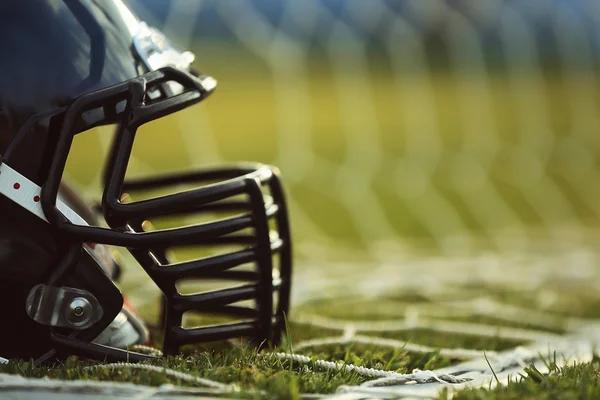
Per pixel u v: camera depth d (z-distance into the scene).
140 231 1.31
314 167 6.69
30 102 1.21
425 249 4.23
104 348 1.25
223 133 8.10
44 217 1.21
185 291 2.63
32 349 1.24
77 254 1.23
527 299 2.74
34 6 1.25
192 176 1.60
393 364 1.43
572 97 9.59
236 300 1.31
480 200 5.65
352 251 4.12
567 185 6.15
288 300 1.48
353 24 8.62
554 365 1.35
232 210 1.47
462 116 9.04
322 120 8.97
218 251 3.40
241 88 10.50
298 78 9.47
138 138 7.14
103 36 1.28
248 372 1.19
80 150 6.21
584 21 8.58
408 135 8.23
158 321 1.87
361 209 5.29
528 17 8.49
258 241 1.31
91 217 1.74
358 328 2.01
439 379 1.26
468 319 2.31
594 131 8.13
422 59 10.52
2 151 1.20
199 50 9.20
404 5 8.37
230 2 6.72
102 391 1.08
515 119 8.77
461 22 9.08
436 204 5.51
